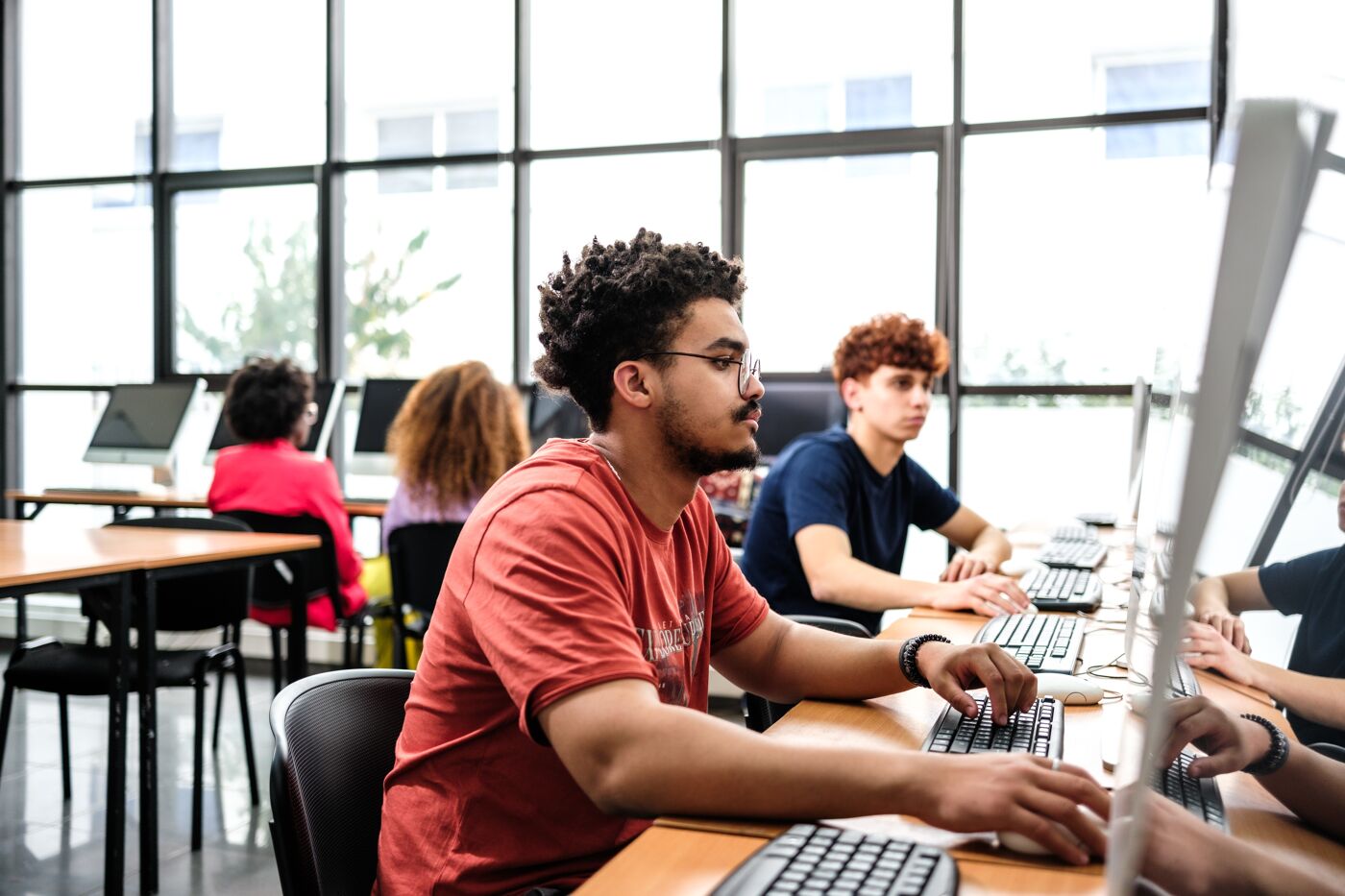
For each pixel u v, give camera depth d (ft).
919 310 15.19
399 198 17.11
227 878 8.36
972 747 3.56
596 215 16.39
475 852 3.41
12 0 18.52
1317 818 2.12
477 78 16.83
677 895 2.54
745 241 15.79
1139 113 14.29
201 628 9.42
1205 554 1.90
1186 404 1.99
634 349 3.70
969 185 14.93
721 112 15.71
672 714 2.99
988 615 6.39
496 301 16.76
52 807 9.89
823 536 7.25
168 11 17.95
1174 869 2.03
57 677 8.44
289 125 17.48
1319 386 1.92
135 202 18.02
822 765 2.86
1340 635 2.10
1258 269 1.82
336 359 17.28
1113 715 4.22
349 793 3.69
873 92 15.31
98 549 8.82
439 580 10.14
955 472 14.92
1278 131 1.81
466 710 3.47
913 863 2.56
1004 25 14.76
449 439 10.02
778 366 15.65
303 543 9.88
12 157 18.54
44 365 18.51
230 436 16.60
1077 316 14.60
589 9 16.37
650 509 3.81
